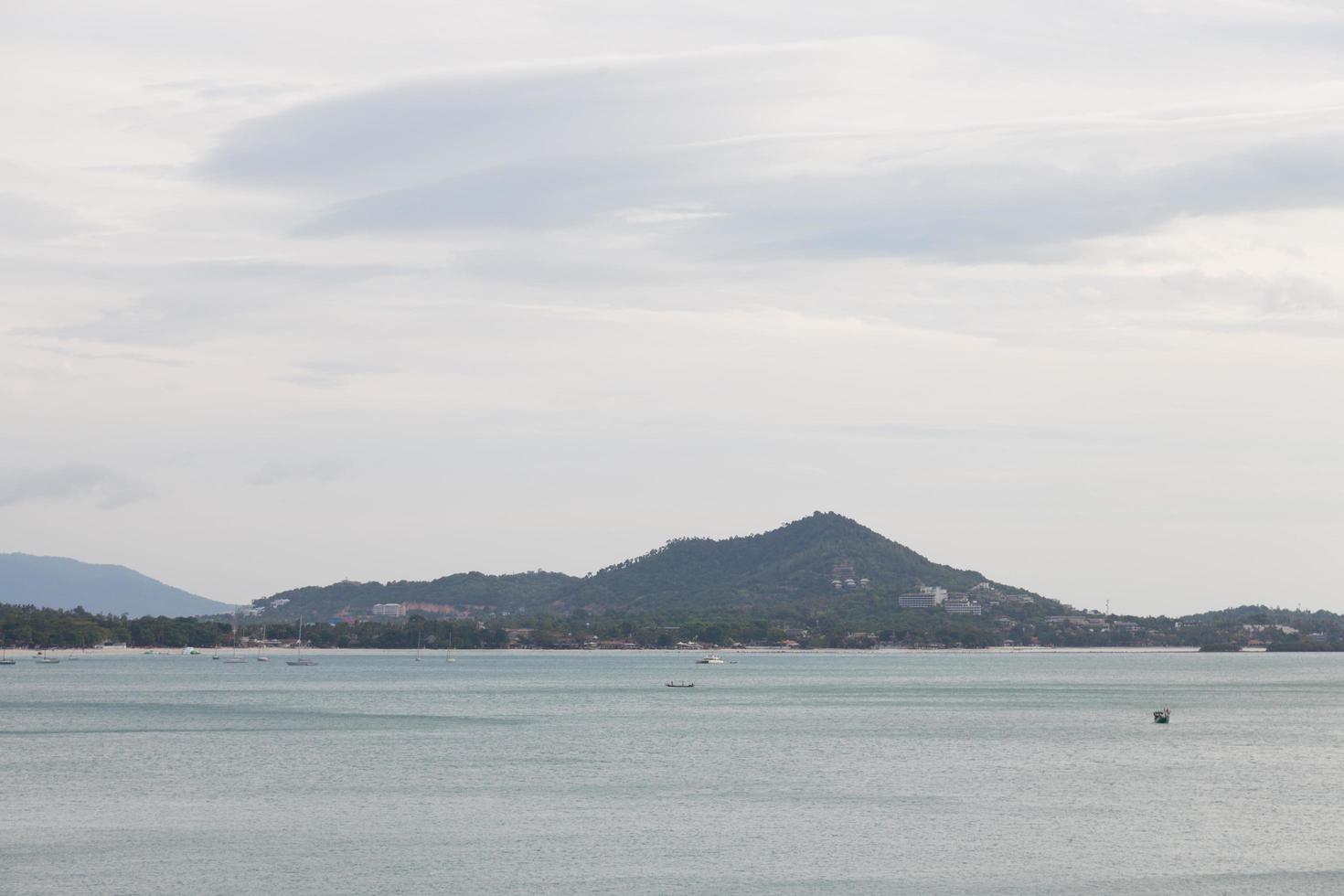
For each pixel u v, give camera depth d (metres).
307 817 125.12
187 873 100.75
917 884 98.44
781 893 95.56
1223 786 148.62
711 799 137.38
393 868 102.94
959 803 135.25
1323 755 183.62
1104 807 132.38
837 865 104.50
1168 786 148.38
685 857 107.38
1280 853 109.50
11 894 94.69
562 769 163.88
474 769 163.50
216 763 169.00
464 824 121.69
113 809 130.12
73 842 112.44
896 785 148.62
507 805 133.25
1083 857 107.88
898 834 117.38
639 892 95.75
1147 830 119.44
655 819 124.50
